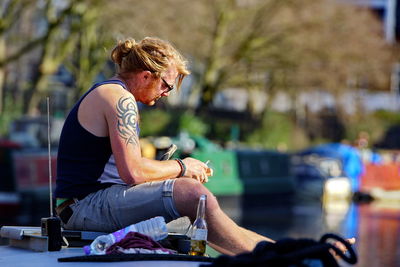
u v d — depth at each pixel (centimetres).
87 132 949
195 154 5059
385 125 10344
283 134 8819
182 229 1038
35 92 6444
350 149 6231
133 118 936
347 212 4950
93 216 945
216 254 1015
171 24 6481
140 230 877
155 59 970
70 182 960
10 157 4200
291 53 7331
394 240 3378
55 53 6962
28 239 919
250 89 8919
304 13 7212
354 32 7388
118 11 6062
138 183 939
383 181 6228
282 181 5709
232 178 5300
